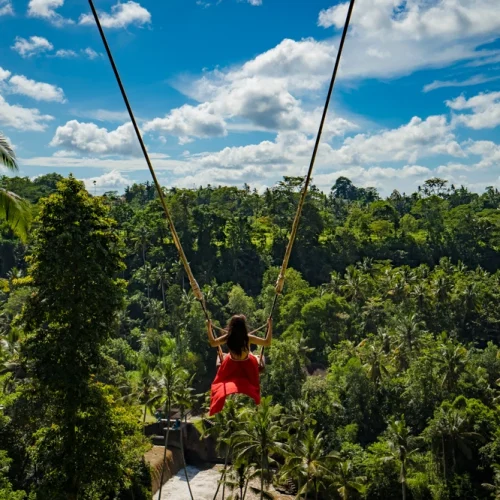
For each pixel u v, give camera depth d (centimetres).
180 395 5341
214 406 646
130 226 12488
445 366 6619
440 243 14300
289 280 10900
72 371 2934
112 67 673
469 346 8850
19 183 12800
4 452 2892
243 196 19862
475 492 5284
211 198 19288
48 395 3056
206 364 8950
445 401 6125
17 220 2145
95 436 2939
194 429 6738
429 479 5544
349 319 9594
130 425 3256
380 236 14612
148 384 6247
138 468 4891
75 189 3097
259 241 13600
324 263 13125
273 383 7100
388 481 5303
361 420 6650
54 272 2869
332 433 6297
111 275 3222
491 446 5506
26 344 3006
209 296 9988
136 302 10794
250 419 4550
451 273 11994
